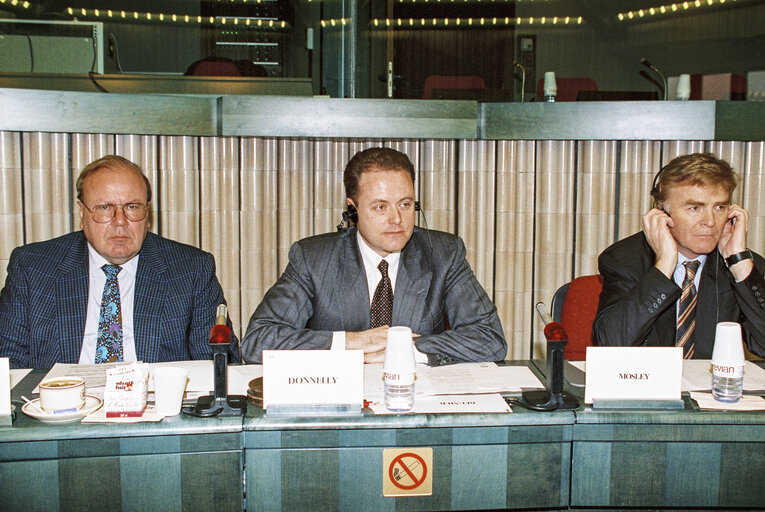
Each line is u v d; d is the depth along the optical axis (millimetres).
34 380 1499
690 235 1749
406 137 2809
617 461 1269
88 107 2598
